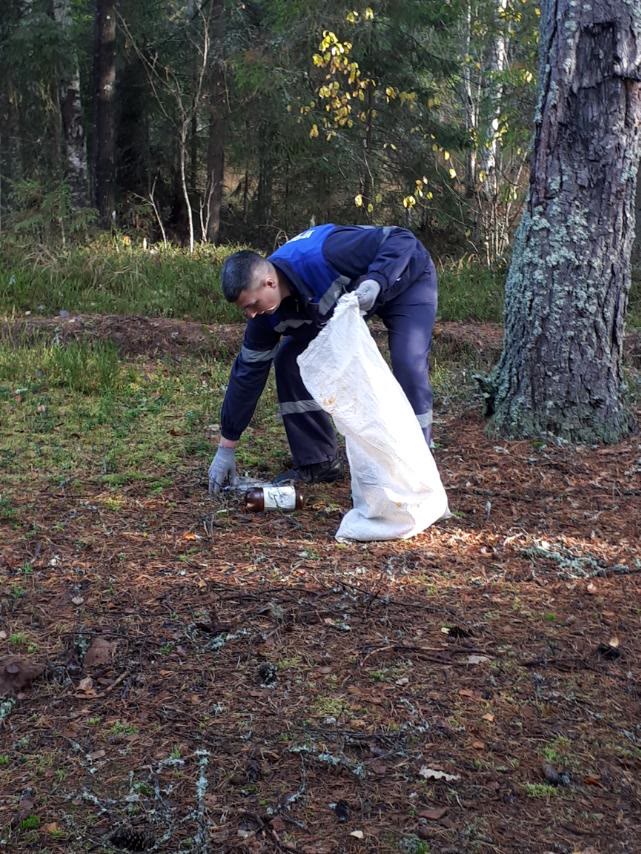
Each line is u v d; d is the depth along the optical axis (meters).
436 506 4.31
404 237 4.24
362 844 2.36
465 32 15.36
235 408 4.63
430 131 15.26
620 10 5.38
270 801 2.51
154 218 17.55
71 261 11.05
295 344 4.76
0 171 16.72
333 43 12.52
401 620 3.50
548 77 5.55
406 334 4.44
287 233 17.48
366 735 2.79
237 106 15.88
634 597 3.77
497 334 8.95
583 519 4.56
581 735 2.84
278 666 3.16
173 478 5.05
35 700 2.98
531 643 3.38
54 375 7.11
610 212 5.52
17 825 2.41
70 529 4.34
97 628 3.40
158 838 2.36
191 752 2.71
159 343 8.27
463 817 2.47
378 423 4.06
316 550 4.13
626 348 8.34
